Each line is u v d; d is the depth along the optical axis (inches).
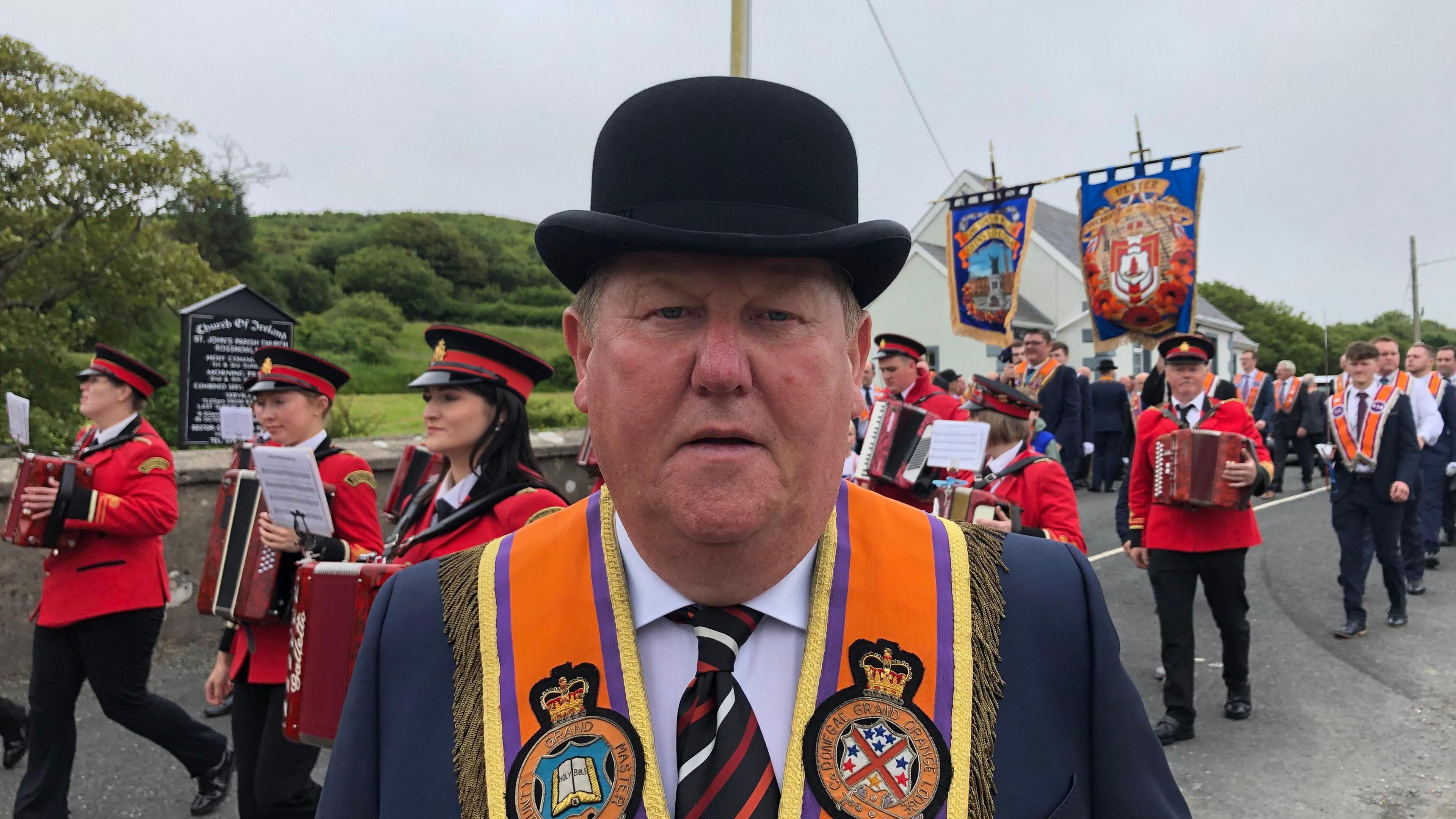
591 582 42.5
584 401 42.2
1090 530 402.9
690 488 35.6
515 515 100.8
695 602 41.0
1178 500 176.4
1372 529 249.3
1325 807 147.8
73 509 136.2
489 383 105.4
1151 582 184.9
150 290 576.1
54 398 541.3
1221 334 1172.5
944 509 150.2
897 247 37.4
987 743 38.5
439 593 45.1
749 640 40.8
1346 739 174.6
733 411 35.5
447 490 111.2
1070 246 1092.5
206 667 228.1
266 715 117.5
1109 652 41.8
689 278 36.0
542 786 38.1
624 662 40.1
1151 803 39.6
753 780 37.4
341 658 84.4
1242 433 183.9
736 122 36.6
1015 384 410.0
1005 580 42.5
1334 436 249.1
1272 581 307.7
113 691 142.1
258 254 1640.0
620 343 36.9
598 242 36.1
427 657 43.3
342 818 42.1
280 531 113.0
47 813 138.6
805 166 37.3
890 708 38.7
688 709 39.0
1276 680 211.0
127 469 145.8
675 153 36.7
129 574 143.5
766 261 36.2
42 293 552.4
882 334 272.1
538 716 39.9
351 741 43.6
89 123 561.0
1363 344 248.7
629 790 37.3
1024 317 988.6
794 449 36.6
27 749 165.0
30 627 219.8
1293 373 543.5
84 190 537.0
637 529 38.4
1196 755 169.6
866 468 177.0
